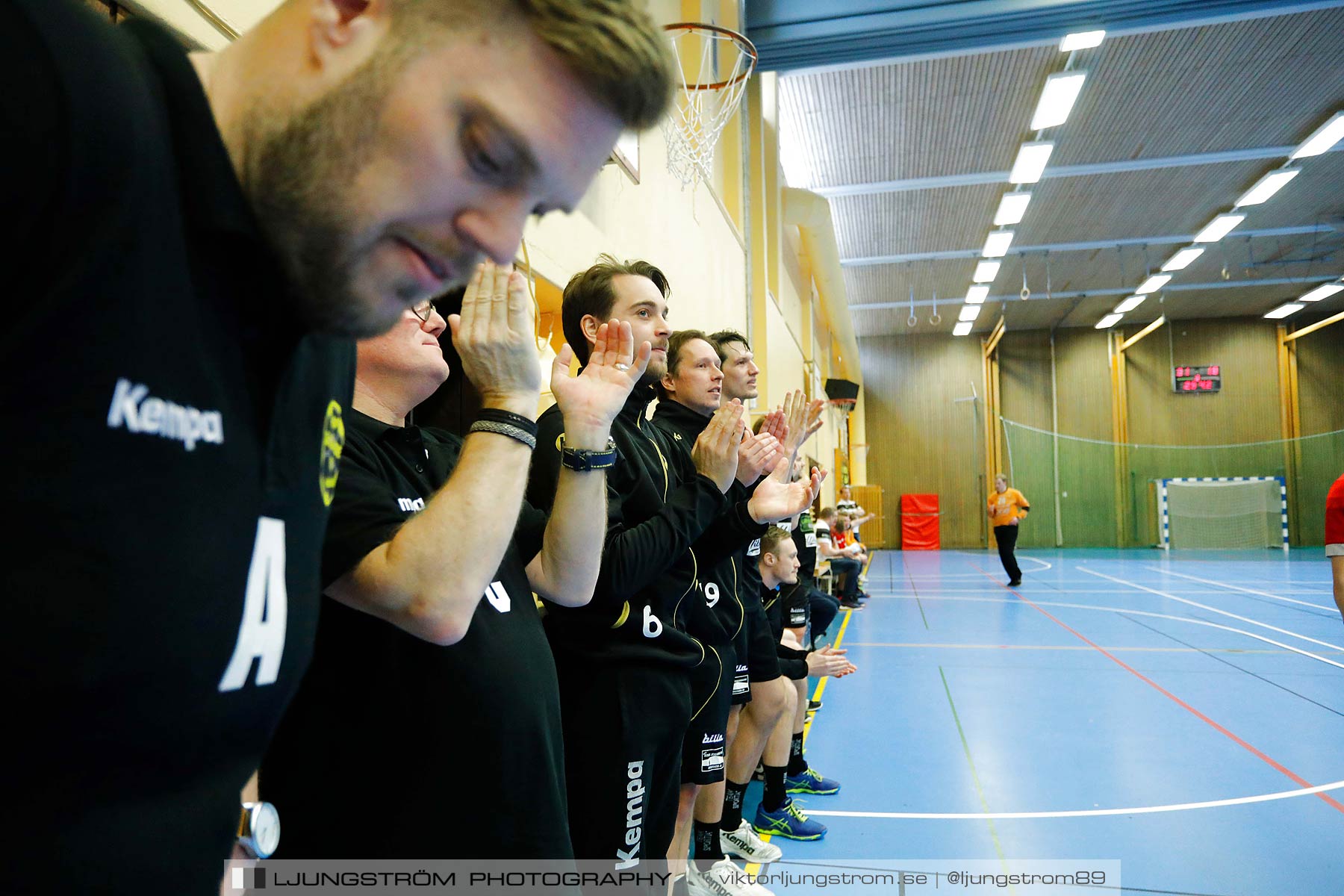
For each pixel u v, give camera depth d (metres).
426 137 0.50
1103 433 21.89
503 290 1.08
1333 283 18.25
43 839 0.45
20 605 0.43
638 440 2.12
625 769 1.74
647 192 4.78
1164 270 17.06
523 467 1.07
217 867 0.57
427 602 0.97
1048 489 21.97
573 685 1.80
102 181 0.42
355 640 1.10
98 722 0.47
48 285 0.41
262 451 0.59
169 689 0.50
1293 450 20.95
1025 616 9.64
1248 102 10.73
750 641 3.02
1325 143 11.44
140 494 0.47
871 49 7.90
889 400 22.89
